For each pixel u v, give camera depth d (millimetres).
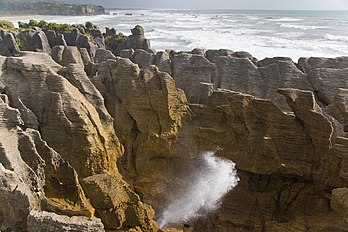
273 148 23438
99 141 24078
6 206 16438
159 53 32781
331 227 21328
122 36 55094
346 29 136250
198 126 26078
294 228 22500
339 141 21344
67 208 19797
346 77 26297
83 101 24141
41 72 23531
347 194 18594
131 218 20734
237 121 24594
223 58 29578
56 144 22891
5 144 18609
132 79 26734
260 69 28375
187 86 29453
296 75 27391
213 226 24891
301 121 22875
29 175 18531
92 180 19984
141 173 26859
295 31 131750
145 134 26547
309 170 22812
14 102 22719
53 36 48188
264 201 24375
